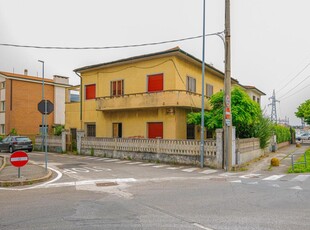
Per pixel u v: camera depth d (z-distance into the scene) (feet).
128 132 71.82
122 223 17.37
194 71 70.33
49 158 60.23
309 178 35.17
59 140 76.84
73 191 27.68
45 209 20.75
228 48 45.01
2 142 81.61
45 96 118.83
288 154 72.84
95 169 43.47
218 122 55.52
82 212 19.89
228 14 45.11
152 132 67.77
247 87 102.83
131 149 57.00
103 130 77.41
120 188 29.04
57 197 24.95
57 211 20.17
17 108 109.81
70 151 73.92
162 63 64.95
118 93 73.67
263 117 67.97
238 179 34.78
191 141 48.44
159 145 52.42
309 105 132.26
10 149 77.77
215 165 45.55
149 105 63.46
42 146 81.51
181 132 65.46
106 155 61.98
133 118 71.05
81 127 82.99
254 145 59.72
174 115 63.26
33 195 25.95
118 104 69.36
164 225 16.94
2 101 112.47
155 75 66.54
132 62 70.49
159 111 66.08
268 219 18.08
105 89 76.84
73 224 17.20
